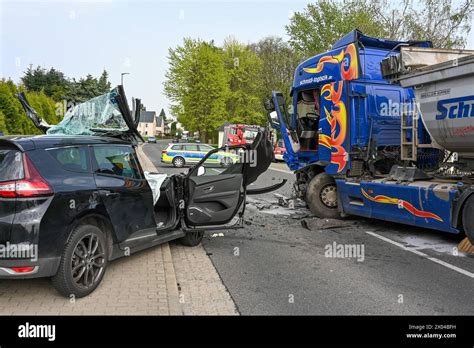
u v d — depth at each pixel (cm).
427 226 652
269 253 639
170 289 464
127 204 495
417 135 727
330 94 843
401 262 586
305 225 818
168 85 5019
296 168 988
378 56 837
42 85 5059
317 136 937
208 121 4975
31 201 383
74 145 447
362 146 808
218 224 648
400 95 845
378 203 738
